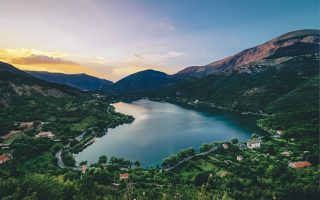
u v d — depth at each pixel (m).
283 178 118.75
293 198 102.06
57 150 192.25
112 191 104.88
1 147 187.50
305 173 125.31
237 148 179.75
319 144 167.12
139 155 186.75
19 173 133.38
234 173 132.25
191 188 110.62
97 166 150.00
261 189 109.06
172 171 146.25
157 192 92.00
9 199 59.81
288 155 157.50
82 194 86.44
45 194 67.81
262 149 176.25
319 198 101.12
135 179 128.12
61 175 132.88
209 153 175.88
